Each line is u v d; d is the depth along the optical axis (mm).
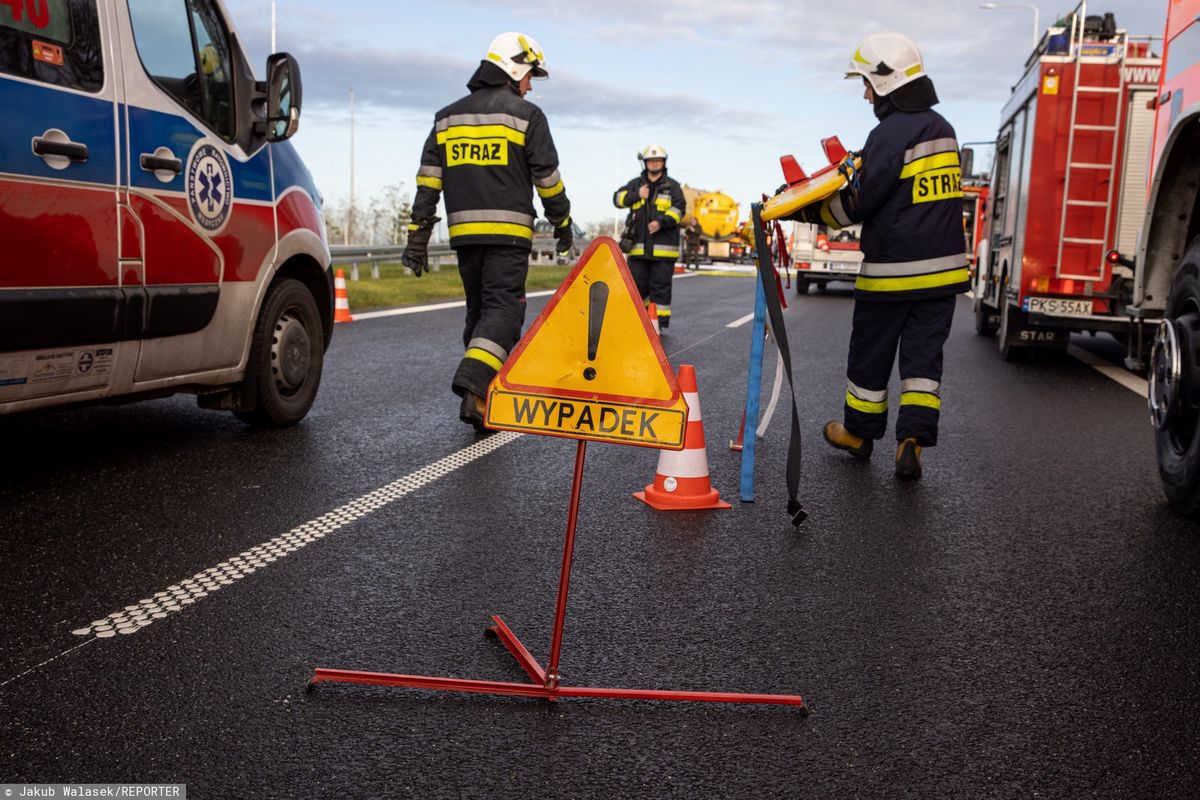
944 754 2807
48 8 4609
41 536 4379
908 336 6059
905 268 5922
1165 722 3021
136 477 5371
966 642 3600
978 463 6473
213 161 5758
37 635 3395
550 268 32594
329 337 7203
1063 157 11227
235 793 2514
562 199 6887
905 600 4004
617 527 4875
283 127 6105
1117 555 4637
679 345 12242
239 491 5195
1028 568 4430
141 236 5188
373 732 2828
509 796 2537
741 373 10016
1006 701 3141
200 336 5723
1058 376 10797
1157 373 5391
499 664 3295
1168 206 5812
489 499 5270
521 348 3111
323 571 4102
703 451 5352
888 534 4891
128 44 5113
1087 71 11062
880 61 5840
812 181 5594
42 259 4598
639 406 3074
